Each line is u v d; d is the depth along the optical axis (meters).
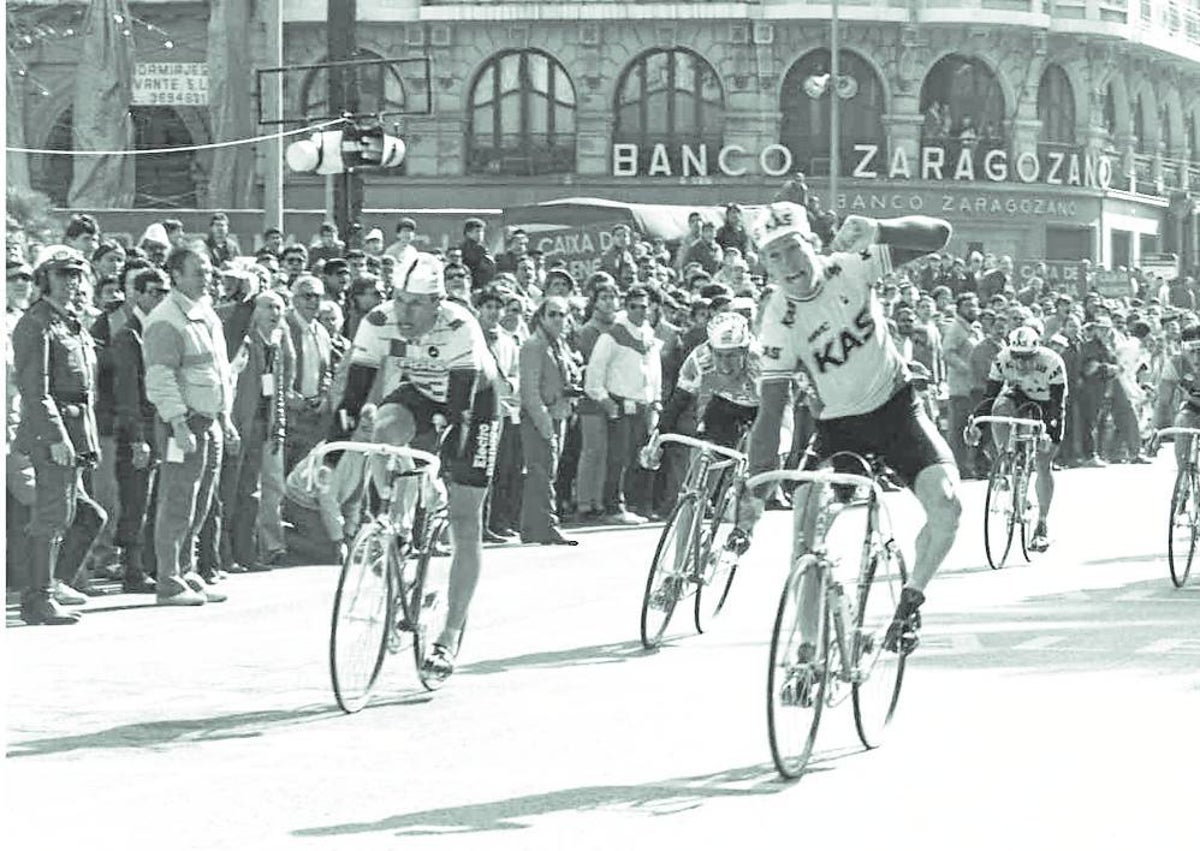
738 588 33.41
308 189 104.44
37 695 22.80
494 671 24.62
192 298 31.61
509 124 109.75
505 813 16.66
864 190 110.62
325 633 28.17
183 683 23.70
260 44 104.56
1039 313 76.62
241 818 16.48
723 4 108.38
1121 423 74.88
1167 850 15.30
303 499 37.09
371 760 19.02
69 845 15.54
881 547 19.41
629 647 26.75
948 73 113.31
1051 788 17.59
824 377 19.75
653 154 109.38
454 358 22.81
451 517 23.11
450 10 108.38
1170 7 127.25
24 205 59.62
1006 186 113.31
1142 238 126.06
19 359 28.94
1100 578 35.56
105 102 92.44
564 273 45.84
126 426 32.09
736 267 58.84
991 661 25.20
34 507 28.95
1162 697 22.42
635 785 17.81
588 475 46.44
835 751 19.39
